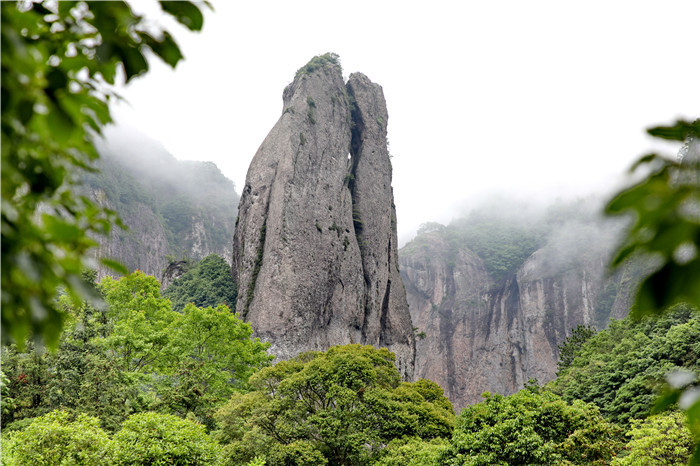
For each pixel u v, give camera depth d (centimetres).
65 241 165
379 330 7594
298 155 7362
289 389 2889
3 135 167
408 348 7819
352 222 7806
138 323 3375
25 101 153
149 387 3269
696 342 3491
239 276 7131
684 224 105
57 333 167
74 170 204
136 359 3409
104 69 190
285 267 6631
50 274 162
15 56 145
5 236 163
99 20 166
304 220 7050
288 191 7038
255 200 7162
